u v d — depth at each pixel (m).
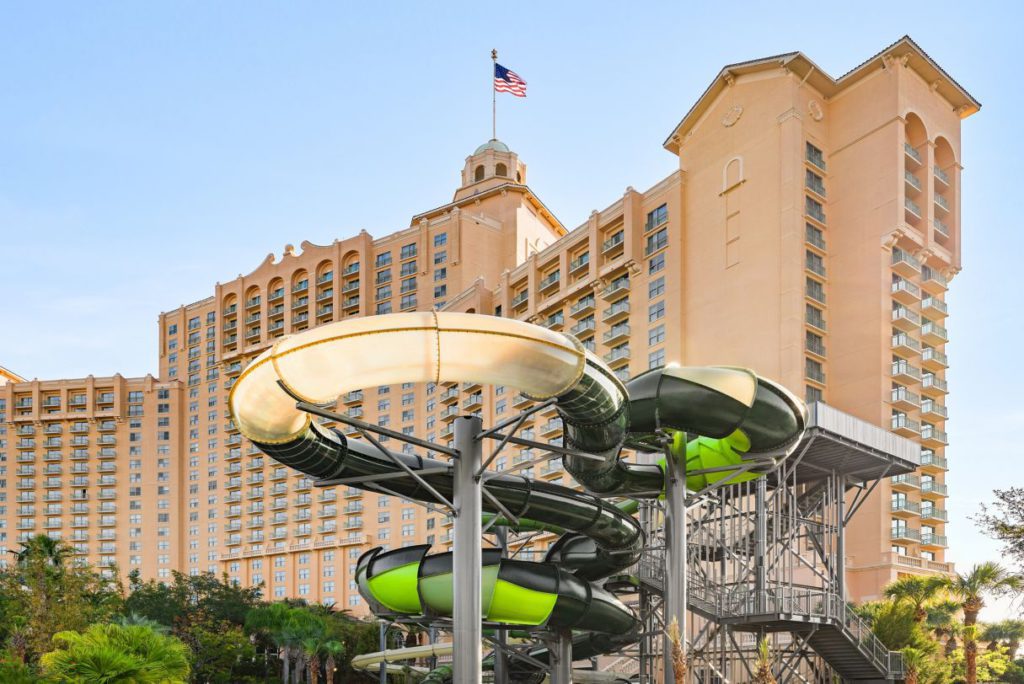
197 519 169.62
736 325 93.06
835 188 94.00
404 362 27.05
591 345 110.06
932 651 46.28
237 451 167.62
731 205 96.19
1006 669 57.62
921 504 87.44
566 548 42.91
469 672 29.11
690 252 99.81
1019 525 41.09
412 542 141.38
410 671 77.50
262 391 27.59
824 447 42.44
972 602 47.41
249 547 160.75
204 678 89.75
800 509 47.75
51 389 183.50
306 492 156.62
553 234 165.62
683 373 35.50
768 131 94.12
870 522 82.62
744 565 44.72
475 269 147.75
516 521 32.22
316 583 150.75
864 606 54.69
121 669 32.12
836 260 92.38
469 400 128.12
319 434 31.03
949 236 96.44
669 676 36.22
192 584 116.31
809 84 95.12
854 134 93.62
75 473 178.38
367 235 156.75
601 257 110.75
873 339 87.69
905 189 91.00
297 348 26.53
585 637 46.78
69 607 62.00
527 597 34.81
